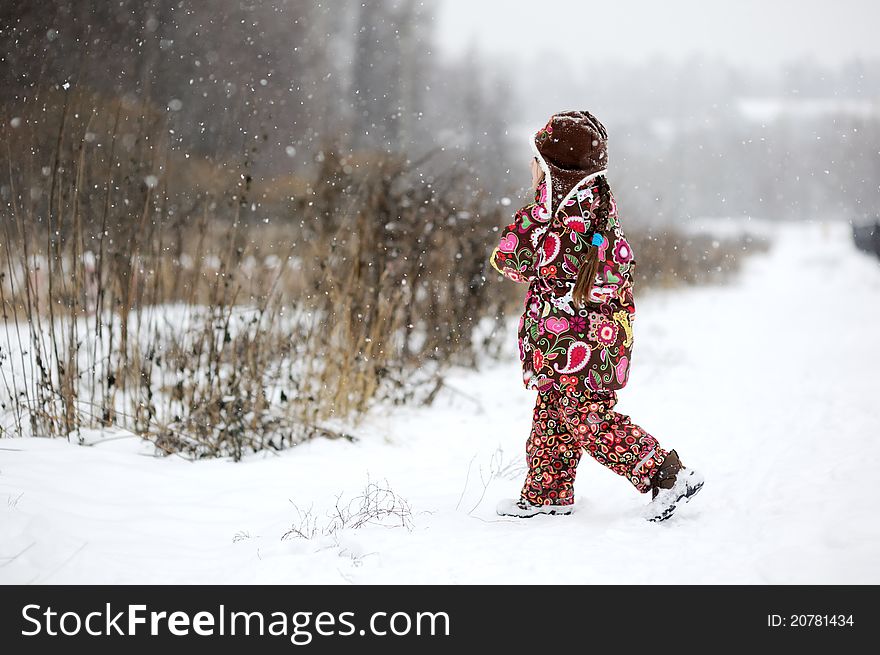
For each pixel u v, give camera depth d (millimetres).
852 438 8836
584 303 6418
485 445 9219
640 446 6332
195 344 9234
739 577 5305
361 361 10156
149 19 12648
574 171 6453
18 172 9125
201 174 10766
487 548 5918
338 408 9891
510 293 15156
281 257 10727
